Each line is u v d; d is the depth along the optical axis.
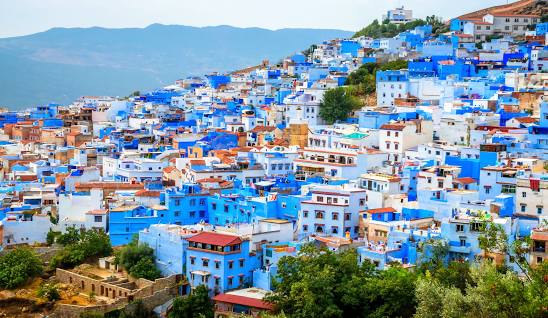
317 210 191.88
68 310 172.00
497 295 113.75
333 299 153.25
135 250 186.00
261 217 198.62
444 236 164.00
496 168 197.12
